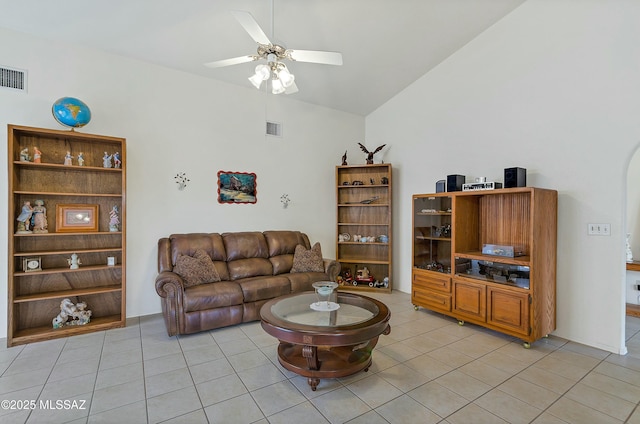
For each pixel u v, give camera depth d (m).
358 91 5.08
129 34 3.39
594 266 3.06
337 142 5.67
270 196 4.93
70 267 3.36
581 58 3.11
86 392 2.27
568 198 3.22
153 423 1.95
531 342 3.02
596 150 3.03
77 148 3.52
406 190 5.12
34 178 3.30
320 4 3.21
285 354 2.61
